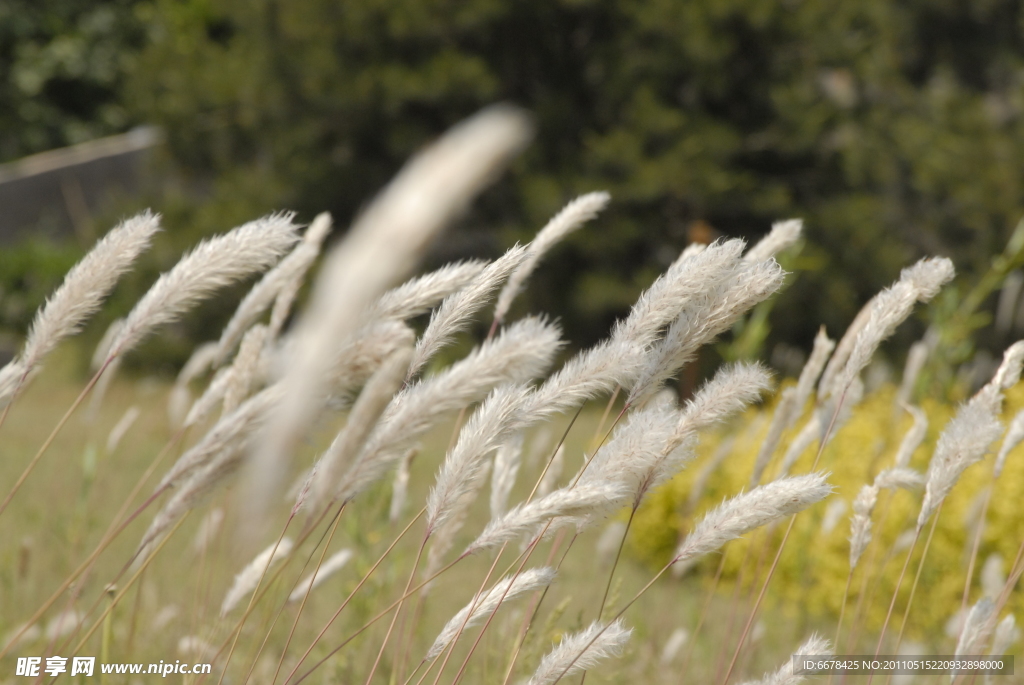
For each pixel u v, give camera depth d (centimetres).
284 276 245
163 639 379
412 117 1908
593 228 1791
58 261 2139
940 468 223
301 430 66
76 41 2923
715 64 1827
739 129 1934
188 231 1905
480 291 168
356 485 136
